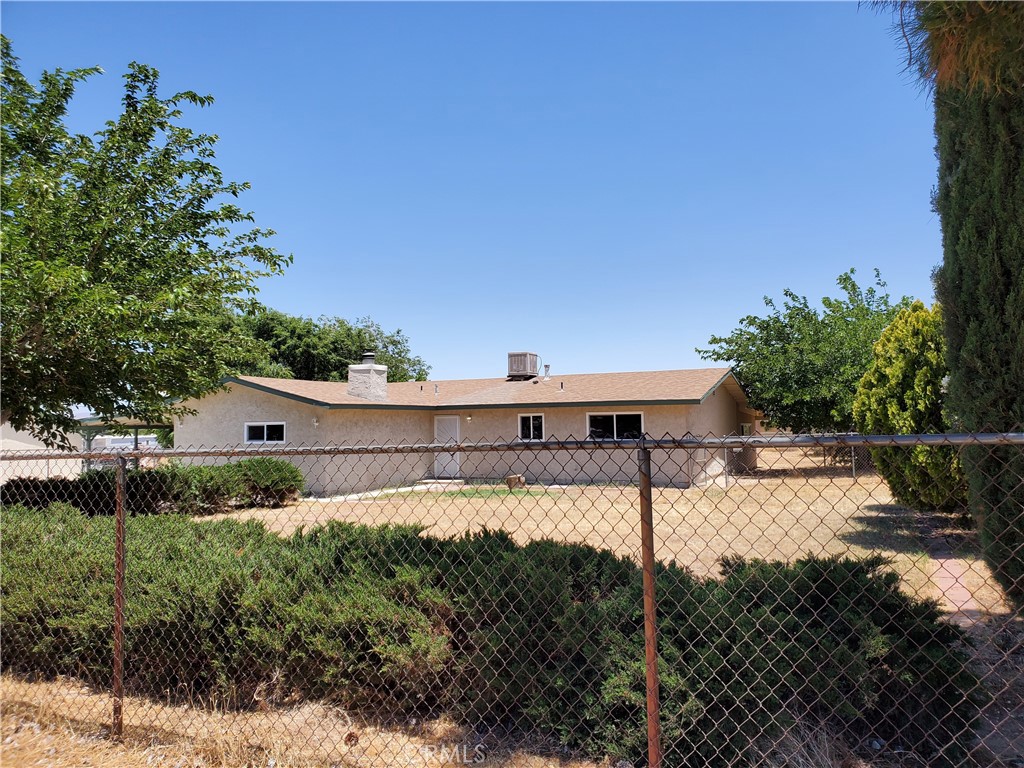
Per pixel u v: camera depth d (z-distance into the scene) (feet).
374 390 65.36
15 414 27.96
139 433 81.35
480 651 10.11
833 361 61.46
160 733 10.60
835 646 9.27
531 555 11.83
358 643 10.76
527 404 64.90
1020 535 12.95
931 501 27.94
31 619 13.75
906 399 28.32
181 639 11.90
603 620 9.80
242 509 44.14
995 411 13.42
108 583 13.19
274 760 9.42
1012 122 13.21
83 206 27.53
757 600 10.58
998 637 13.47
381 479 63.98
